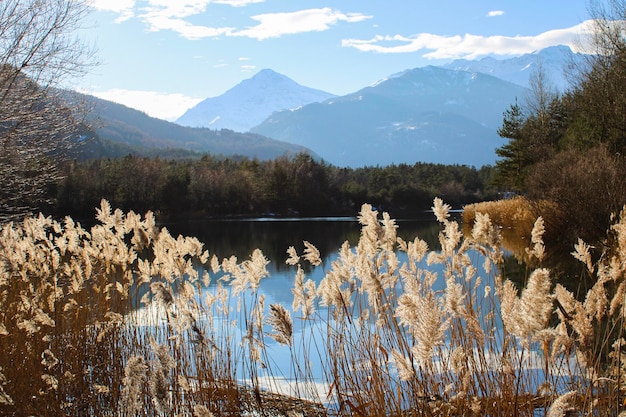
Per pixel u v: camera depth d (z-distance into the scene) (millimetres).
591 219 17578
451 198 82562
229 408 5320
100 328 6422
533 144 40375
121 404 4355
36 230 7805
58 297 6715
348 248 5516
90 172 51281
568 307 3883
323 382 6918
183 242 6531
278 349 8961
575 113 32656
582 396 4066
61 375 5844
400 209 76562
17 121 13531
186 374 5566
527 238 21969
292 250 5402
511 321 3662
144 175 56844
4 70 13039
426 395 3873
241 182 68000
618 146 23469
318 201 71375
